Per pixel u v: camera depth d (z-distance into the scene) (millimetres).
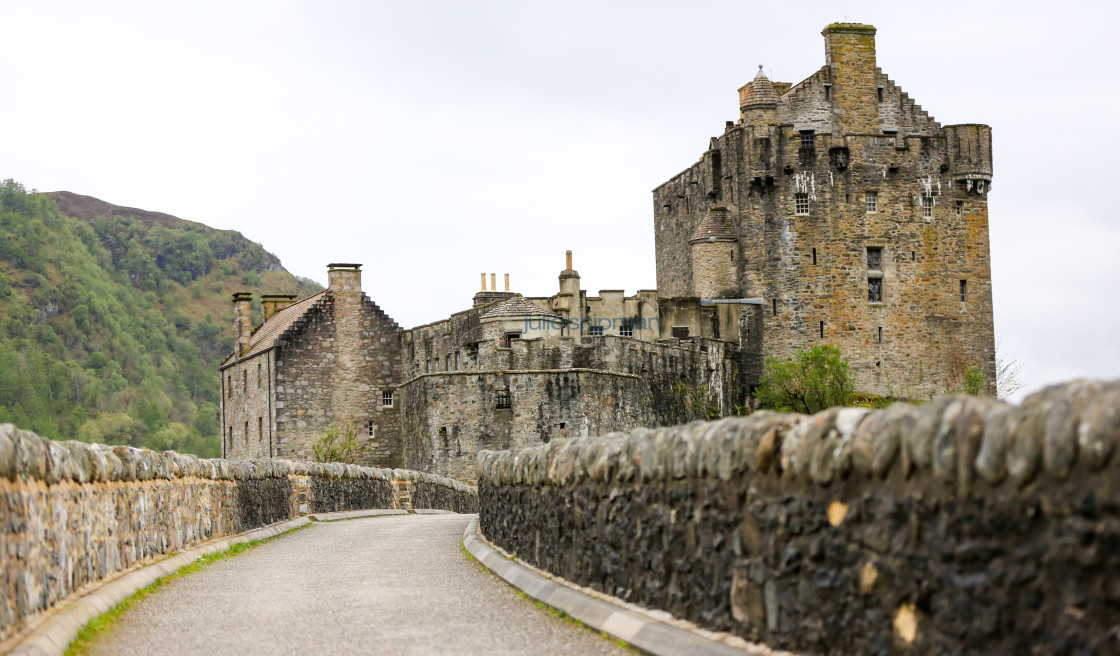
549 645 12336
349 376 78750
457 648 12242
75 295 176625
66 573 13219
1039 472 7414
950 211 85688
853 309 84000
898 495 8742
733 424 11117
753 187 84188
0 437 10938
